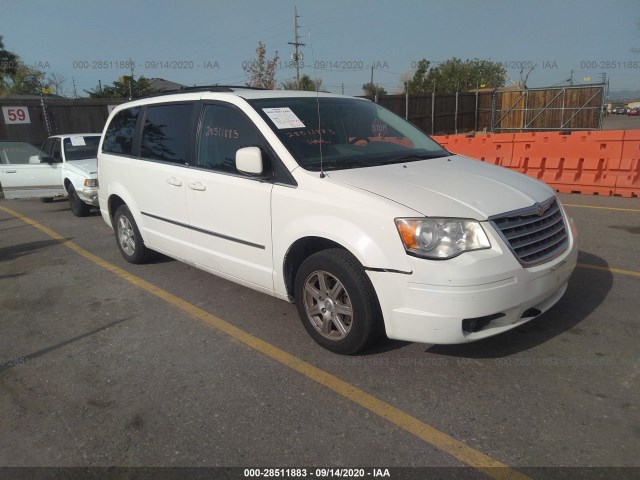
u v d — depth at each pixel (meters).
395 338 3.15
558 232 3.49
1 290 5.34
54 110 17.53
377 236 3.07
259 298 4.73
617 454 2.50
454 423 2.79
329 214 3.31
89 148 10.41
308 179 3.48
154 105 5.17
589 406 2.88
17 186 9.97
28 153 10.79
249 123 3.95
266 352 3.68
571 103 23.91
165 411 3.03
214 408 3.04
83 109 18.14
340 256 3.30
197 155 4.44
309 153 3.71
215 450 2.68
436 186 3.32
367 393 3.11
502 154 10.34
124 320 4.38
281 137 3.75
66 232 8.13
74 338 4.08
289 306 4.52
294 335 3.93
